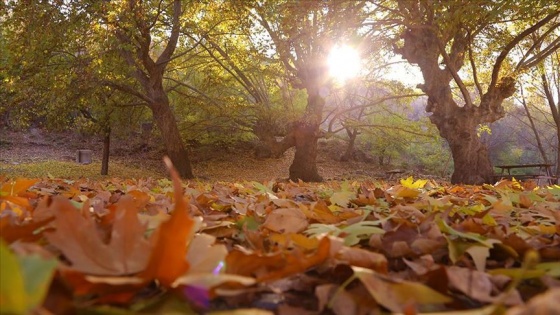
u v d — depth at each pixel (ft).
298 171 66.80
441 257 3.53
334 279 2.74
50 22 48.08
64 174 69.82
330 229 3.90
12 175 63.87
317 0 43.93
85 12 48.29
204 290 1.93
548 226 4.90
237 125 79.46
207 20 63.57
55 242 2.17
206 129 79.41
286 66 61.67
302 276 2.69
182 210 1.79
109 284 1.86
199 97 73.00
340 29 49.03
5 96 58.13
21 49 48.65
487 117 50.37
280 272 2.36
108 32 49.32
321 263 2.79
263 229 4.22
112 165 82.99
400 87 71.87
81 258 2.17
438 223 4.00
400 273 2.96
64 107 55.06
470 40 50.44
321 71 60.80
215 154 95.91
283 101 69.62
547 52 51.19
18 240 2.72
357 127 73.15
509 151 131.13
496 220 5.63
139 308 1.92
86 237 2.22
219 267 2.35
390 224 4.37
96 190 10.18
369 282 2.15
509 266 3.35
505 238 3.69
